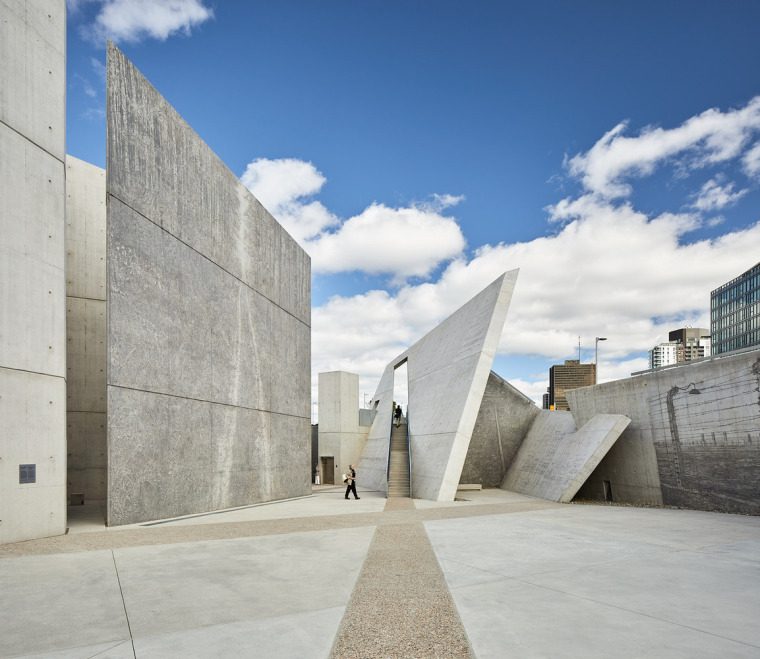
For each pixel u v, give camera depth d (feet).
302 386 65.82
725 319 285.23
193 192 43.70
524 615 14.58
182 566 20.93
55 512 29.22
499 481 72.43
